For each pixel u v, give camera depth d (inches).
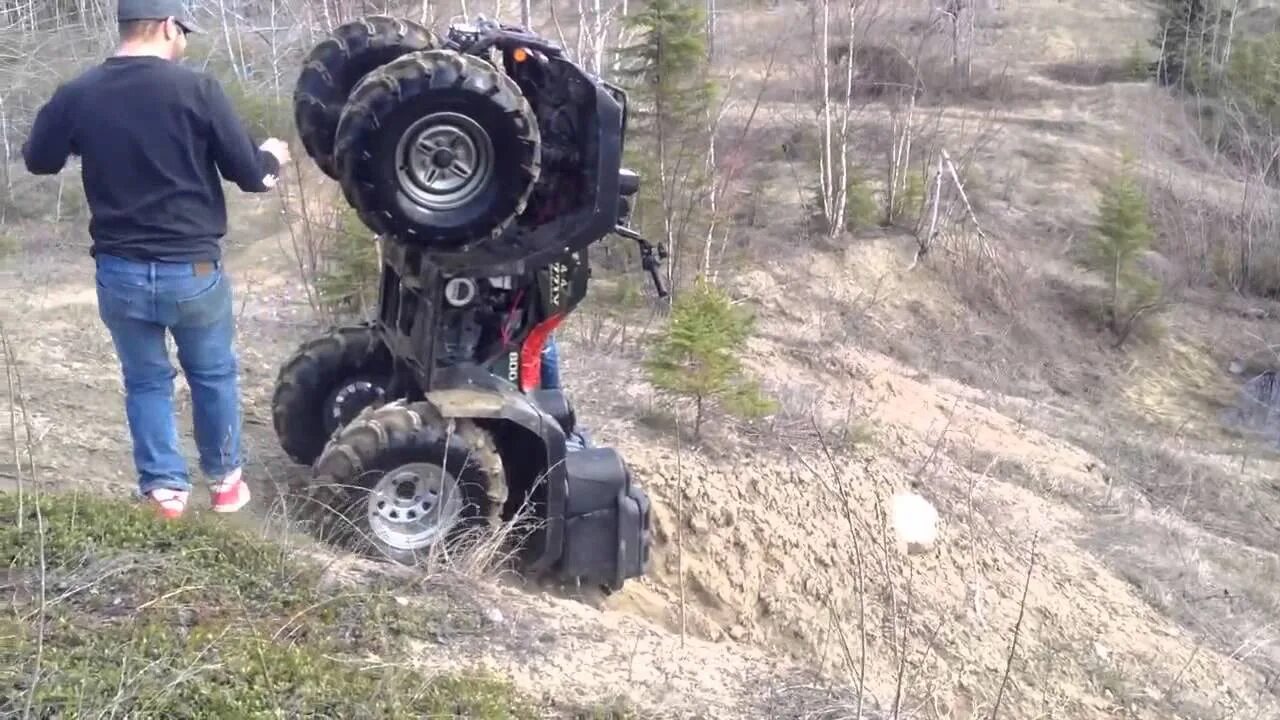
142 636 147.8
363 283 333.4
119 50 191.6
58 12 604.7
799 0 711.1
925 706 216.7
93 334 302.5
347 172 184.5
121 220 187.2
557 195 208.2
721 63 685.9
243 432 253.6
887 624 263.3
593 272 461.1
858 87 658.8
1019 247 651.5
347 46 215.2
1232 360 636.7
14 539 163.3
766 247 565.3
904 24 739.4
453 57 184.1
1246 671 305.6
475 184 189.0
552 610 195.0
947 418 430.3
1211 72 847.7
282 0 593.0
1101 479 426.3
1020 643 280.8
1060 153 754.8
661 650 190.4
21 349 279.9
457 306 206.7
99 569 161.3
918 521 266.5
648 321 426.0
